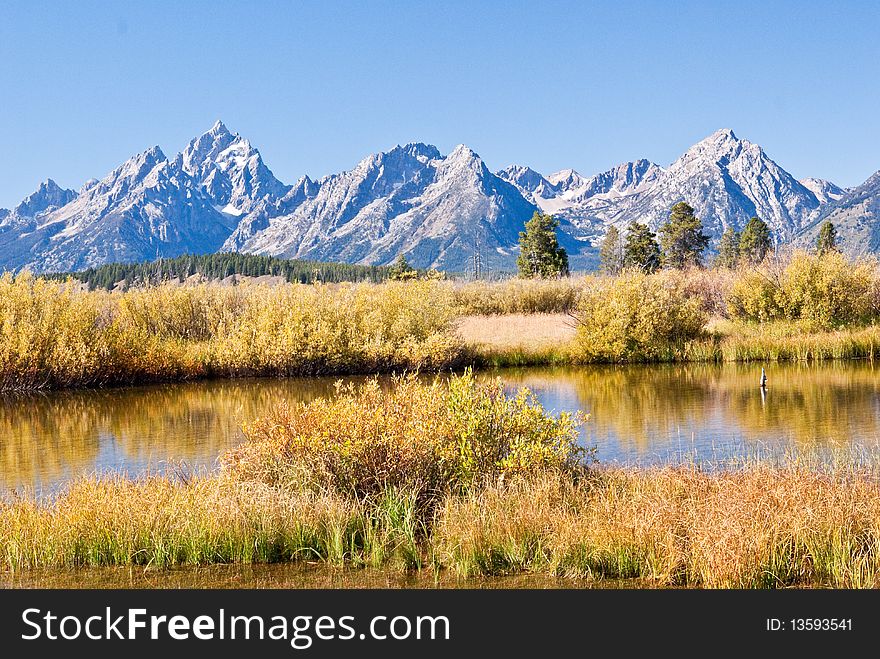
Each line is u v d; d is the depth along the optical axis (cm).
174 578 796
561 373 2559
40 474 1240
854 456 1215
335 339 2647
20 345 2277
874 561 757
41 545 836
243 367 2598
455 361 2748
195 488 959
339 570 815
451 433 1029
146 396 2173
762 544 756
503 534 833
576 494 943
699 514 819
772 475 962
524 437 1043
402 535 869
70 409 1942
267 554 848
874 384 2073
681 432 1498
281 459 1002
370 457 988
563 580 776
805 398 1869
